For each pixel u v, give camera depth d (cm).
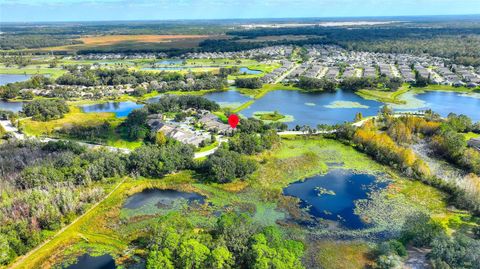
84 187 11138
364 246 8650
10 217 9119
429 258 7869
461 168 12556
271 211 10250
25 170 11219
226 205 10538
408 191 11131
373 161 13362
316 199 10862
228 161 11888
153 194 11156
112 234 9169
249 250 7481
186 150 13112
